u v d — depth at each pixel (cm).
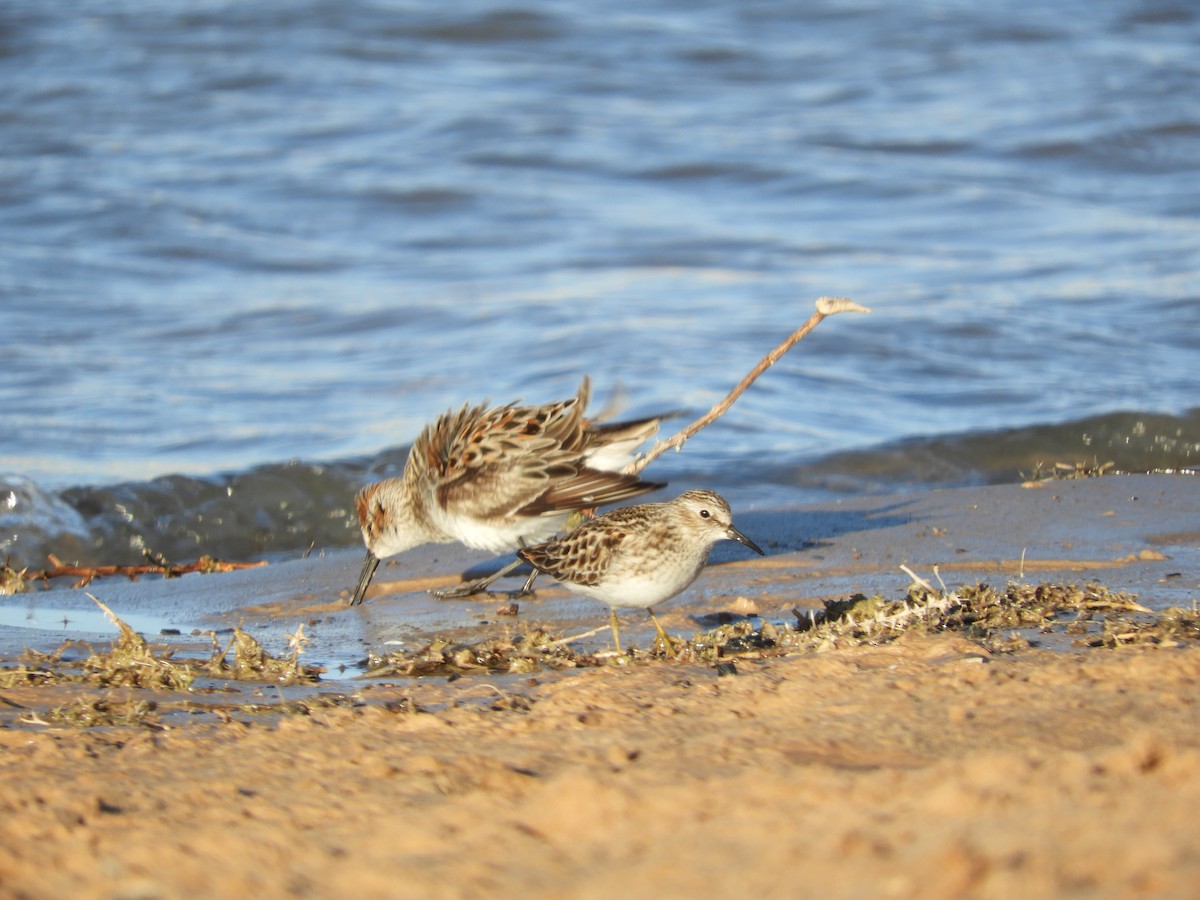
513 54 3888
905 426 1794
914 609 895
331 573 1221
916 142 3288
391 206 2897
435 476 1070
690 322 2258
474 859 480
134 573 1338
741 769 574
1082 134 3247
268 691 823
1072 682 684
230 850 504
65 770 618
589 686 754
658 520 898
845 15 4225
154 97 3453
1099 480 1388
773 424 1811
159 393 1969
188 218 2778
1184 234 2664
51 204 2806
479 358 2120
